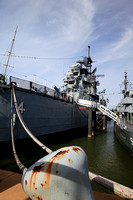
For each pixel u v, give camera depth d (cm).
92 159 993
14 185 238
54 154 103
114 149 1292
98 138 1862
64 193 85
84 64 3166
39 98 1342
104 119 2917
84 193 92
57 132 1702
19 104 1110
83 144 1479
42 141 1384
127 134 1188
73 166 91
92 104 2028
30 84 1238
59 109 1762
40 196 87
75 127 2339
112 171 787
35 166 96
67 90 2909
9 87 997
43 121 1407
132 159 1007
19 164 179
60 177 85
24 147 1127
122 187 155
